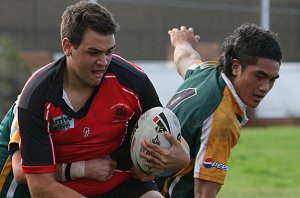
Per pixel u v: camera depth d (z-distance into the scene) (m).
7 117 14.15
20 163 13.07
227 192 30.55
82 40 11.84
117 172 13.72
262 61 13.05
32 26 84.75
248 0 91.12
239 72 13.32
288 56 91.50
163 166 12.91
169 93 65.19
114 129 12.93
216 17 90.88
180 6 89.75
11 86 54.59
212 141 13.32
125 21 87.31
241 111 13.59
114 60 12.88
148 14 88.38
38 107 12.28
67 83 12.52
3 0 84.12
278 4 91.31
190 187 14.13
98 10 11.89
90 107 12.61
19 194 14.12
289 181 33.56
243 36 13.27
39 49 84.75
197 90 13.92
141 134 12.90
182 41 17.12
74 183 13.23
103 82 12.67
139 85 12.95
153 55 88.38
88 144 12.83
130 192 13.76
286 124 65.69
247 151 41.50
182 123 13.70
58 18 85.25
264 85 13.20
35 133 12.37
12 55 55.84
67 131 12.60
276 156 40.00
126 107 12.89
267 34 13.23
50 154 12.51
